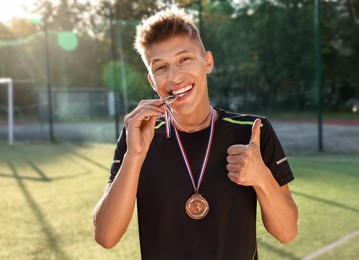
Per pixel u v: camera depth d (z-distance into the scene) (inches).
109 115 703.1
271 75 620.4
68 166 343.9
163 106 53.1
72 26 951.6
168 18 55.1
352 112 837.2
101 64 713.0
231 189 53.3
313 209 171.8
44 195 238.5
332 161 298.2
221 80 546.9
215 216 52.9
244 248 52.7
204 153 55.4
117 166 59.4
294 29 597.6
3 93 975.0
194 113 55.5
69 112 738.8
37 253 144.6
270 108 633.0
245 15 592.1
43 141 550.6
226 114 59.2
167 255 53.7
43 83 893.8
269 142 56.8
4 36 1083.3
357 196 192.5
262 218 55.3
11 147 502.3
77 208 205.8
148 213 55.0
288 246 132.0
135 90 443.2
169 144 56.3
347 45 807.7
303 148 368.8
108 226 53.1
